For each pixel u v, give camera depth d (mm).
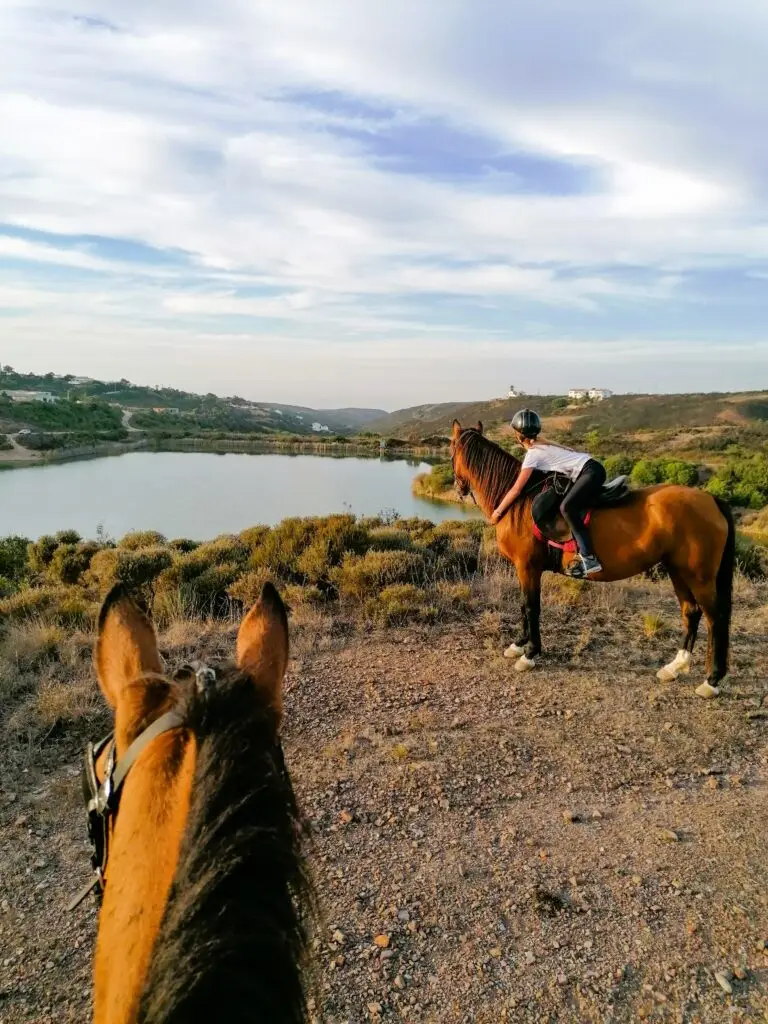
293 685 5344
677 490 5230
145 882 1044
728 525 5133
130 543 13984
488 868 3273
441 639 6469
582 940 2828
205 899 927
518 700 5129
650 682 5520
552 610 7348
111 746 1563
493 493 5891
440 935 2844
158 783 1137
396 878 3188
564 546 5391
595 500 5320
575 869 3279
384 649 6191
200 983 860
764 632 6801
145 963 958
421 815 3684
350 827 3568
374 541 9922
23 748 4289
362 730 4617
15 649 5766
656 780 4094
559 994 2564
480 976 2639
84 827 3555
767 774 4176
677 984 2615
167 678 1409
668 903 3047
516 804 3820
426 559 9250
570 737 4566
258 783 1065
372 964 2682
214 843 977
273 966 936
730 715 4930
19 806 3723
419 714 4840
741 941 2828
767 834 3564
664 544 5152
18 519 29812
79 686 5070
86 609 7113
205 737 1149
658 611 7484
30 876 3195
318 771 4098
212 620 7082
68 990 2582
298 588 7715
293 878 1050
